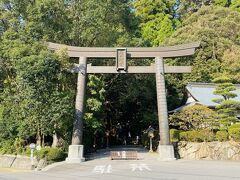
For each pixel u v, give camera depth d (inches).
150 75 1209.4
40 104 780.6
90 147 1184.8
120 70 881.5
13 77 1048.2
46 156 831.7
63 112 781.9
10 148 1021.2
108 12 1047.6
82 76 870.4
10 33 960.3
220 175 512.4
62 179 526.6
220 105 927.0
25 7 989.8
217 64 1576.0
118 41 1047.0
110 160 845.2
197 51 1610.5
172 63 1619.1
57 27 979.3
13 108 922.1
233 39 1727.4
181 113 954.1
